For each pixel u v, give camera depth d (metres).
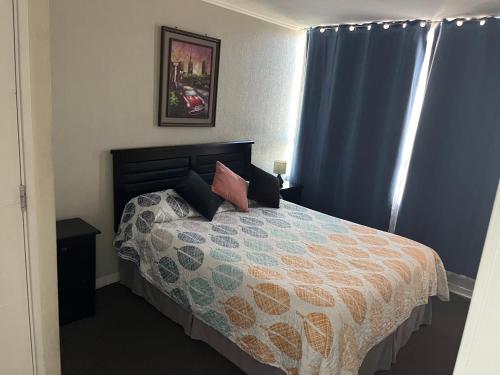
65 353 2.41
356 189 4.25
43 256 1.57
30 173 1.45
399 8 3.34
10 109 1.36
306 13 3.78
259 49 4.10
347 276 2.36
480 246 3.53
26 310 1.55
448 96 3.55
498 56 3.29
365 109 4.07
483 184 3.46
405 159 3.98
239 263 2.41
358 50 4.07
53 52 2.63
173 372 2.33
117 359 2.40
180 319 2.70
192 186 3.16
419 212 3.84
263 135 4.46
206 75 3.63
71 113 2.81
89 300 2.78
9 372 1.55
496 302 0.55
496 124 3.35
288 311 2.04
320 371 1.85
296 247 2.78
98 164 3.03
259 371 2.19
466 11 3.26
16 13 1.32
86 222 2.92
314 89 4.48
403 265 2.62
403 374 2.48
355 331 2.04
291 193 4.48
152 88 3.26
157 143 3.41
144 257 2.84
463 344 0.60
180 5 3.29
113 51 2.94
